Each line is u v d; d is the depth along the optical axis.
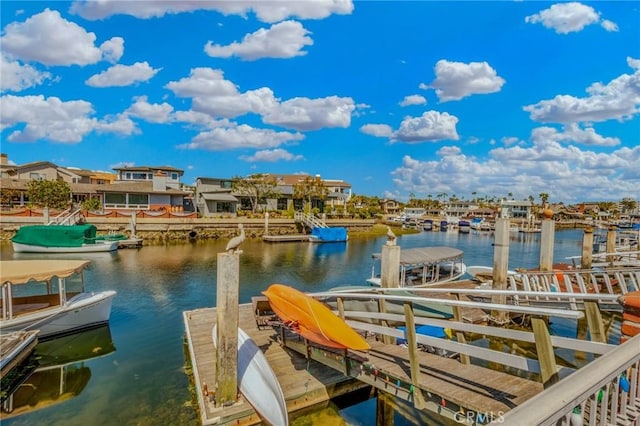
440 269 20.92
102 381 8.94
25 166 52.06
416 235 57.09
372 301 10.19
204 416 6.04
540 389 4.87
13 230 31.86
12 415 7.51
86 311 11.87
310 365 8.09
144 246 33.28
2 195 40.62
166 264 24.52
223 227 41.03
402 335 6.52
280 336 9.37
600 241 32.56
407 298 5.47
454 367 5.77
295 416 6.98
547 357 4.30
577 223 82.94
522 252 38.41
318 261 28.52
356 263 27.92
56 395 8.27
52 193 40.62
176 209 45.34
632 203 113.69
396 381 5.74
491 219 82.31
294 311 8.27
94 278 20.19
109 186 45.34
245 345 7.93
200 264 24.62
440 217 82.44
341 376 7.63
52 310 11.01
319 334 7.30
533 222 71.94
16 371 9.20
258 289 19.14
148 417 7.44
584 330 10.97
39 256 26.22
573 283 12.57
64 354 10.44
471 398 4.68
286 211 51.31
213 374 7.63
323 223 45.31
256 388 6.54
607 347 3.92
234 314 6.34
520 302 11.11
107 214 36.44
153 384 8.78
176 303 15.77
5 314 10.19
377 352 6.85
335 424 6.90
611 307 10.73
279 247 36.47
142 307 15.17
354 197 77.12
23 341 9.45
